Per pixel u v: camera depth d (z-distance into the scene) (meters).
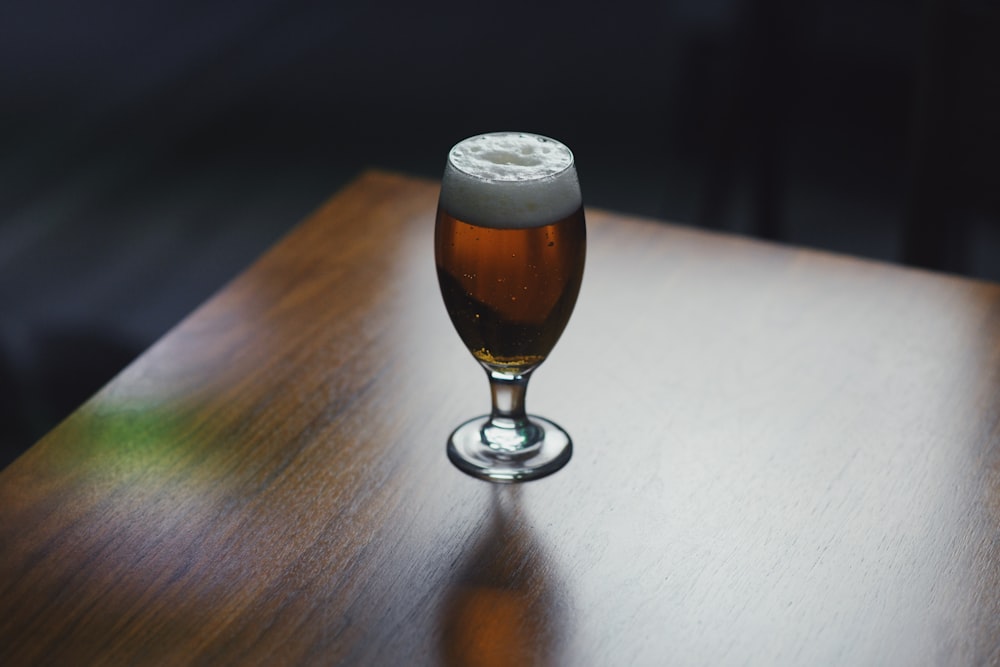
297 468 0.78
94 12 3.61
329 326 0.90
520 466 0.77
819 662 0.66
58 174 2.68
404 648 0.66
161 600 0.69
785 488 0.77
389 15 3.58
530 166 0.75
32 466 0.77
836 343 0.90
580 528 0.74
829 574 0.71
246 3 3.68
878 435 0.81
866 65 3.17
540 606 0.69
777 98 2.22
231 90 3.09
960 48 1.20
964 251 1.32
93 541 0.72
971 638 0.67
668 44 3.39
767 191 2.29
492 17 3.57
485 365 0.79
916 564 0.72
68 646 0.66
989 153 1.21
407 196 1.07
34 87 3.11
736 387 0.85
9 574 0.70
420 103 3.02
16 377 1.91
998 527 0.74
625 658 0.66
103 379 1.91
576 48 3.36
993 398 0.84
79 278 2.26
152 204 2.55
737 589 0.70
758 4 2.14
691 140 2.80
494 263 0.73
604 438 0.80
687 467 0.78
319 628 0.67
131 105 3.02
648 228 1.03
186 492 0.76
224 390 0.84
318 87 3.11
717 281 0.96
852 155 2.76
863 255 2.35
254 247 2.39
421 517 0.74
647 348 0.89
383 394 0.84
